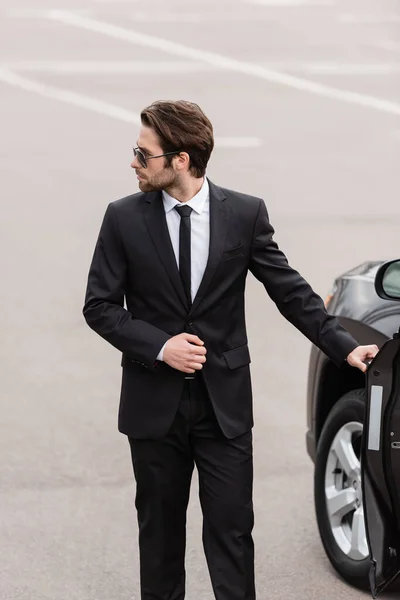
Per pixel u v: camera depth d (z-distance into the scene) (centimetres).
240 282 691
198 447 696
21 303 1656
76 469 1098
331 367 880
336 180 2353
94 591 853
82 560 905
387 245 1909
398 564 720
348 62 3394
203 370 680
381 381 712
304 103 2980
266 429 1200
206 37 3672
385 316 809
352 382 896
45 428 1207
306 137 2684
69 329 1550
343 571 852
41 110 2928
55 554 916
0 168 2442
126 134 2706
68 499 1029
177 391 682
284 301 700
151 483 699
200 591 849
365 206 2173
